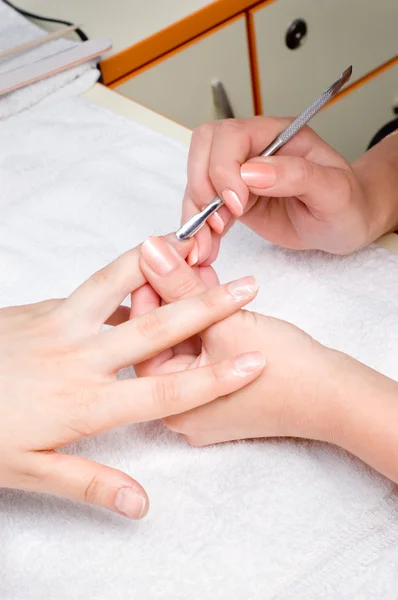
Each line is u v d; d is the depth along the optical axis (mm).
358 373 583
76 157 796
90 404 571
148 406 572
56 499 593
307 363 582
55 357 584
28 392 575
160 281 603
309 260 694
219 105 1071
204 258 636
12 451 569
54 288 691
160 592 557
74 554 573
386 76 1226
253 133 654
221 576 560
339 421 578
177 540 573
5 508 592
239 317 592
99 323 600
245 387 582
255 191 632
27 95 848
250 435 602
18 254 716
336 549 566
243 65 1066
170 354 618
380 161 729
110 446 611
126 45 938
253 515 580
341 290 669
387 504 581
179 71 1002
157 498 590
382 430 570
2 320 609
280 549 567
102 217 741
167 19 966
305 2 1071
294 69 1124
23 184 777
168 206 744
